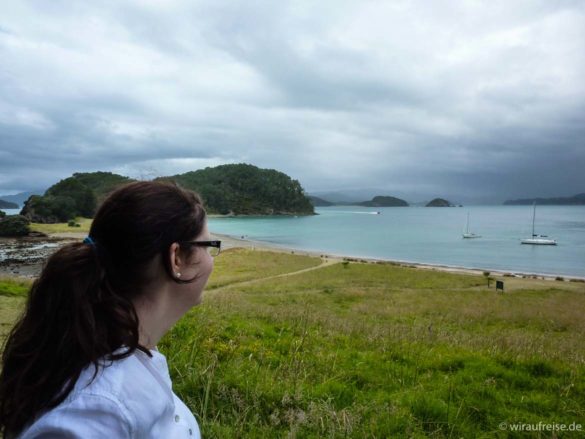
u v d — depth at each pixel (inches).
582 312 879.1
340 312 748.6
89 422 31.8
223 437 117.4
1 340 181.8
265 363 200.2
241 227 5620.1
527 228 5654.5
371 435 131.0
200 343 205.5
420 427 141.8
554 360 249.8
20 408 34.3
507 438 144.6
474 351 267.9
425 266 2126.0
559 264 2316.7
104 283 37.1
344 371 200.5
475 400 170.6
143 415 34.0
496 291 1263.5
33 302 36.6
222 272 1681.8
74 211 4370.1
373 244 3435.0
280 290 1164.5
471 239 3959.2
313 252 2736.2
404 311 807.1
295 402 147.3
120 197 39.3
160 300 40.8
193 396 143.1
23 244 2647.6
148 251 38.0
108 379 33.8
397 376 206.4
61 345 34.0
